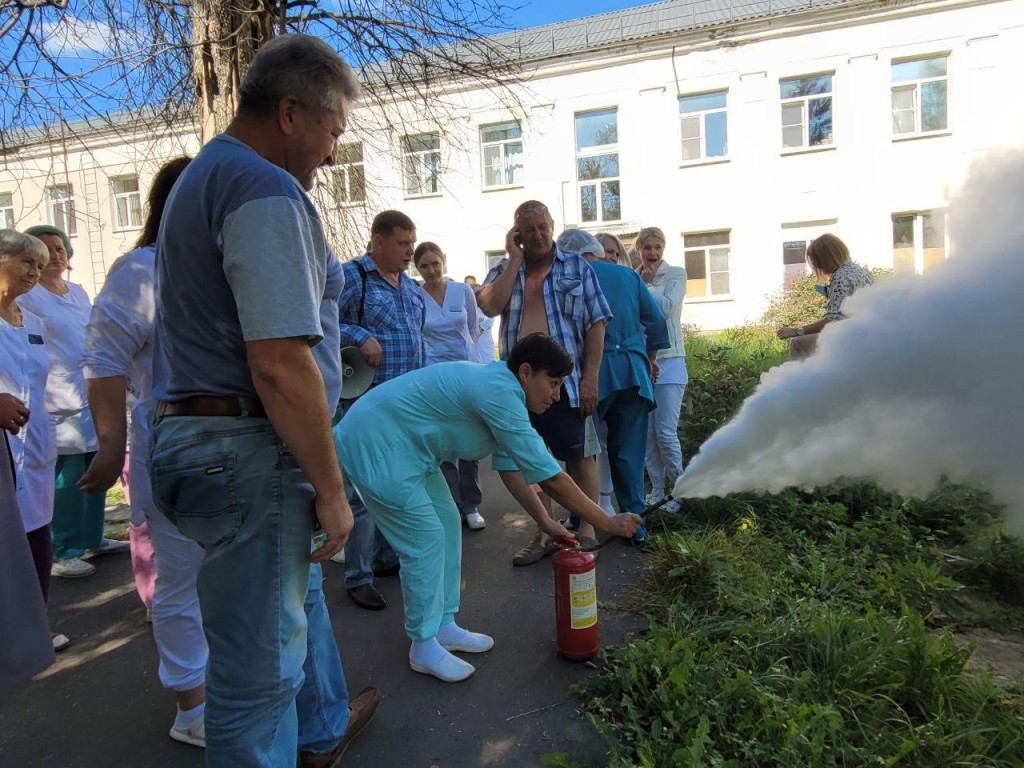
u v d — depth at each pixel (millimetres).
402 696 2572
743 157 17328
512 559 3896
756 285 17516
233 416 1540
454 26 5531
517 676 2678
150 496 2199
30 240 3100
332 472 1550
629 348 3834
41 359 3123
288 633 1611
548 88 18438
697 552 3248
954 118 15836
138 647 3062
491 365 2662
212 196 1486
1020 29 15266
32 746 2373
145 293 2215
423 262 4516
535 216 3682
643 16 20875
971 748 2039
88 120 5441
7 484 2508
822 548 3621
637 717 2256
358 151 6246
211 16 4586
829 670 2424
